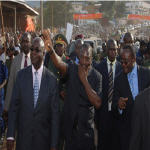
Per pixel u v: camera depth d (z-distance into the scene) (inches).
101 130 189.2
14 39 482.3
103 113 187.9
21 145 127.8
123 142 156.0
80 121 135.7
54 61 140.6
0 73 222.2
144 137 103.9
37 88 130.0
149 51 185.8
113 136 171.2
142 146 105.0
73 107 136.6
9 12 933.2
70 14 2972.4
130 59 150.2
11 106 129.9
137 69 155.6
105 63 196.9
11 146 128.2
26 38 184.5
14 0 804.0
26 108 127.5
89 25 3385.8
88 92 134.0
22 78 130.7
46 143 130.5
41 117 128.5
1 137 229.6
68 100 138.5
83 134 135.3
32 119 127.3
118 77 159.2
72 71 140.3
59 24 2674.7
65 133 137.9
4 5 805.9
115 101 156.2
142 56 225.6
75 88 137.6
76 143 135.0
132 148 106.5
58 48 200.4
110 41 195.3
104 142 189.5
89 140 136.8
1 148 216.2
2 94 225.6
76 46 182.2
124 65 151.4
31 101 127.7
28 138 127.0
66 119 138.1
